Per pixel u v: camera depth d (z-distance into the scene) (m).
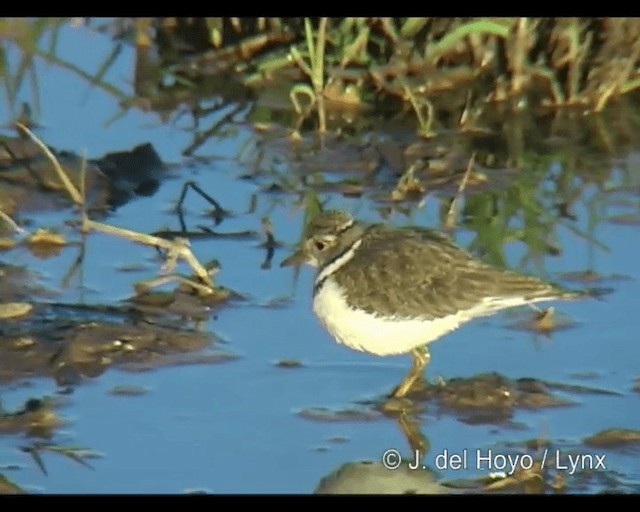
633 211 15.85
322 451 12.21
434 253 12.89
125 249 15.12
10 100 17.83
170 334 13.58
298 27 18.31
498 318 14.04
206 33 18.88
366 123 17.33
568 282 14.44
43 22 19.27
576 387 12.97
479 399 12.82
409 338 12.87
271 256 15.04
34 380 12.92
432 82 17.66
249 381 13.06
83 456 12.06
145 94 18.11
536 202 16.05
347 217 13.36
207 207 15.95
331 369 13.30
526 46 17.67
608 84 17.67
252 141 17.17
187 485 11.77
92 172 16.23
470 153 16.88
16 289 14.20
